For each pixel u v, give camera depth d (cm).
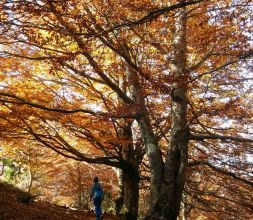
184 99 1138
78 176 3222
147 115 1184
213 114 1098
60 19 858
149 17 621
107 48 1328
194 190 1605
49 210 1556
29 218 1195
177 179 1075
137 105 1148
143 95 1140
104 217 1639
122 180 1858
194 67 1115
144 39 1211
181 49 1164
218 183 1526
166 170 1086
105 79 1214
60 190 3709
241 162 1384
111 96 1670
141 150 1672
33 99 1330
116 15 976
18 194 1741
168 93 1028
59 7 820
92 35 713
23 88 1402
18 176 3625
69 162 2947
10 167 3180
